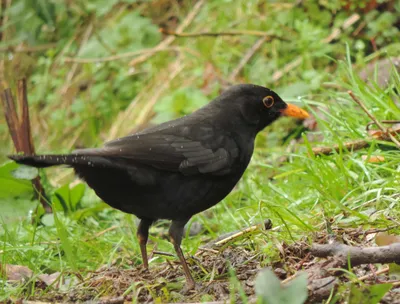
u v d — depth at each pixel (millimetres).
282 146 13781
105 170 7523
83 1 19500
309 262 7809
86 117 18344
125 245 10453
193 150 8172
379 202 9234
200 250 9062
